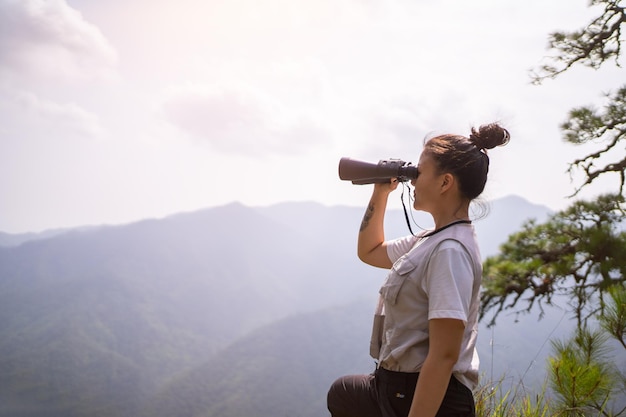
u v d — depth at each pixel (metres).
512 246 7.16
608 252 6.15
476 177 1.38
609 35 7.13
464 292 1.27
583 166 7.18
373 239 1.71
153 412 179.62
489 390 2.40
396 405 1.34
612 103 7.04
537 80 7.40
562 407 2.34
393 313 1.38
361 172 1.59
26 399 189.25
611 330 2.47
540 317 5.96
